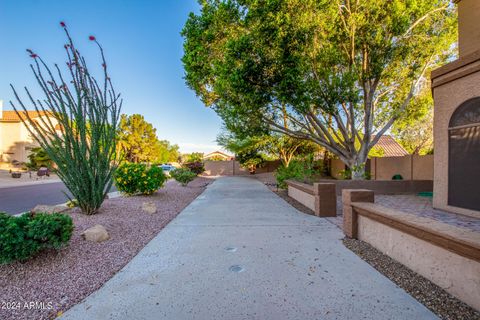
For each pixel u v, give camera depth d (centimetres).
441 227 280
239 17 1009
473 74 573
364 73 990
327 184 656
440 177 674
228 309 245
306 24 871
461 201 614
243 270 330
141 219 580
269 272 323
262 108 1066
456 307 243
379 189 1077
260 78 902
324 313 238
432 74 679
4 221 300
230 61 894
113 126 583
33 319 230
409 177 1327
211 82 1128
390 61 1004
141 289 283
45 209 520
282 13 832
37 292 271
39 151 2488
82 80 528
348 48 1026
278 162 2797
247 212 717
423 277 299
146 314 238
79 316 235
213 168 2952
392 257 356
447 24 1017
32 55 492
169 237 477
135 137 3862
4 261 293
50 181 1880
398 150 2225
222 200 957
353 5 988
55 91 513
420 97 1234
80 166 539
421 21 1024
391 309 243
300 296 267
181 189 1251
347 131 1207
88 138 575
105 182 574
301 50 876
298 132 1162
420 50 1045
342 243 434
